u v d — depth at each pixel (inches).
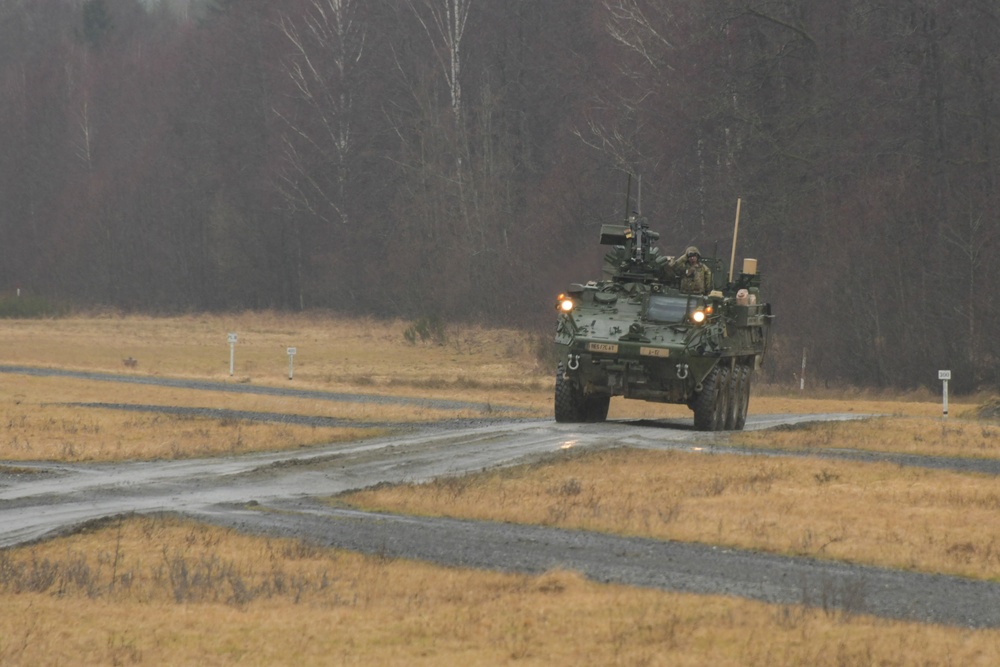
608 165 7431.1
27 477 2110.0
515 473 2095.2
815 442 2513.5
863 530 1596.9
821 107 6190.9
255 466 2220.7
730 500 1815.9
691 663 1010.7
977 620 1171.3
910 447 2488.9
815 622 1132.5
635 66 7258.9
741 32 6633.9
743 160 6535.4
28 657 1029.8
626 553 1465.3
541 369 5659.5
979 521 1653.5
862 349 5649.6
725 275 2955.2
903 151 6195.9
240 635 1099.3
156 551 1496.1
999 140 5890.8
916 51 6250.0
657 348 2691.9
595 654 1038.4
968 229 5629.9
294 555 1453.0
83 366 5413.4
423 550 1483.8
